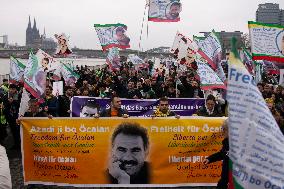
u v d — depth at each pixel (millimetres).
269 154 3119
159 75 25469
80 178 8234
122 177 8164
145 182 8156
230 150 3193
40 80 11328
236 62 3230
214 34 14961
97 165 8180
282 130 8164
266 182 3109
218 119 8148
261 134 3129
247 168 3137
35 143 8266
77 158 8211
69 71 21406
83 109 12773
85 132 8164
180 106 13055
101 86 16766
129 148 8117
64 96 13594
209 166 8234
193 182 8227
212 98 10078
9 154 12094
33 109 10156
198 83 18750
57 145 8227
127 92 16734
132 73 26172
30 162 8328
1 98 13547
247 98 3172
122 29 22938
